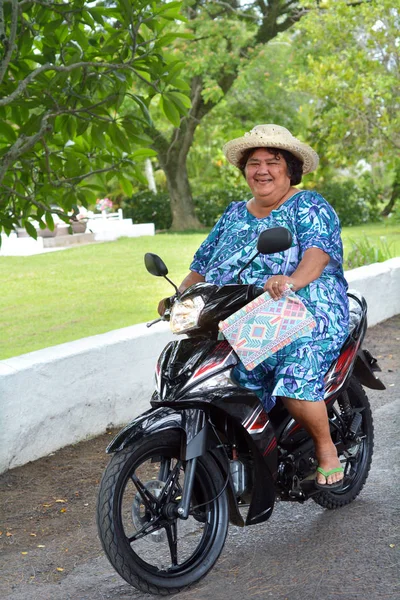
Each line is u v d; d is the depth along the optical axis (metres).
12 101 5.39
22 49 5.50
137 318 11.34
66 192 5.92
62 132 5.67
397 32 16.48
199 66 21.36
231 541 4.02
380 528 4.03
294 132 28.12
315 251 3.61
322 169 20.98
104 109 5.54
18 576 3.78
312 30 17.47
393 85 16.77
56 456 5.30
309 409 3.62
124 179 6.00
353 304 4.34
